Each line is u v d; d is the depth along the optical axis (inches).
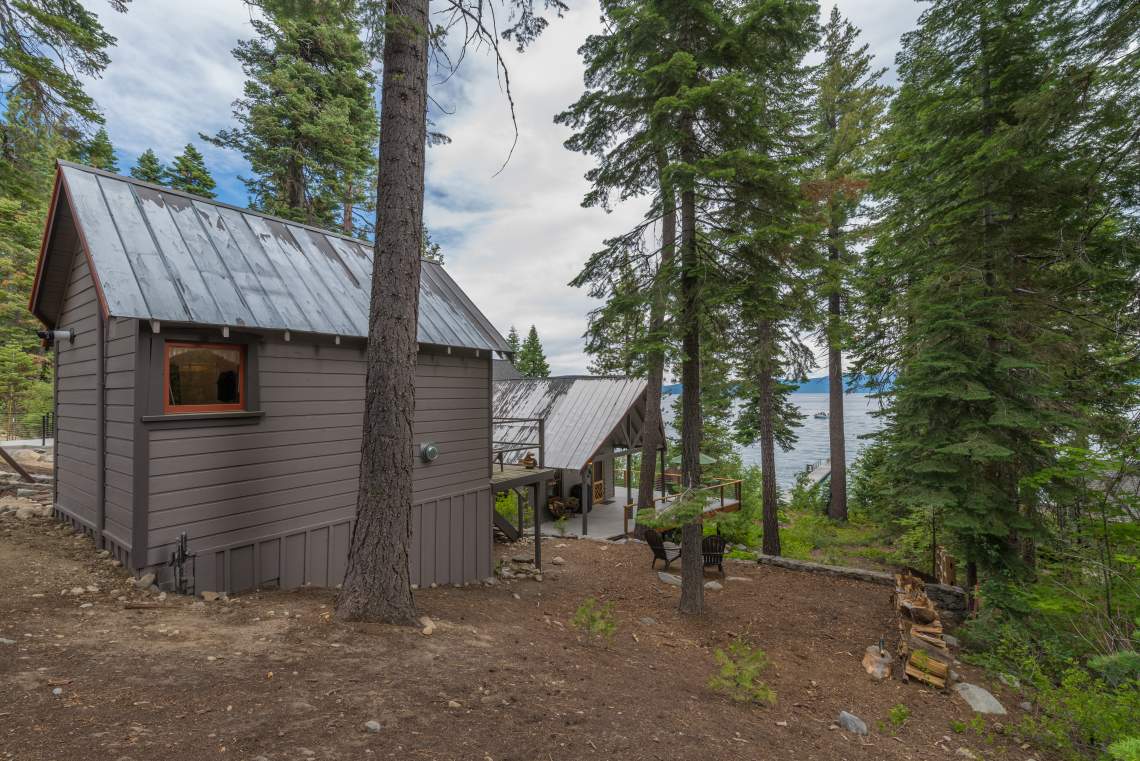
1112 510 208.5
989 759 179.9
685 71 264.2
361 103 741.3
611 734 140.2
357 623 191.2
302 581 260.8
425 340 322.7
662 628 297.7
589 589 386.6
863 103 632.4
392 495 201.9
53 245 259.8
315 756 102.7
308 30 665.0
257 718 115.0
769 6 256.7
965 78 350.0
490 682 158.1
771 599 367.2
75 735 99.7
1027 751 187.3
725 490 784.9
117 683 124.9
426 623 206.5
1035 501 305.0
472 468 377.1
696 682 211.6
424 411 335.6
